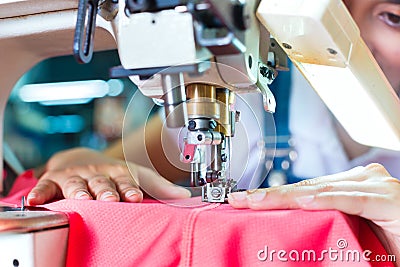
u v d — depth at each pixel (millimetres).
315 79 737
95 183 810
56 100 2533
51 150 2578
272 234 564
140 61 615
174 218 593
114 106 2334
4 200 854
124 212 614
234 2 582
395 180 672
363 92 709
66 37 852
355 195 598
